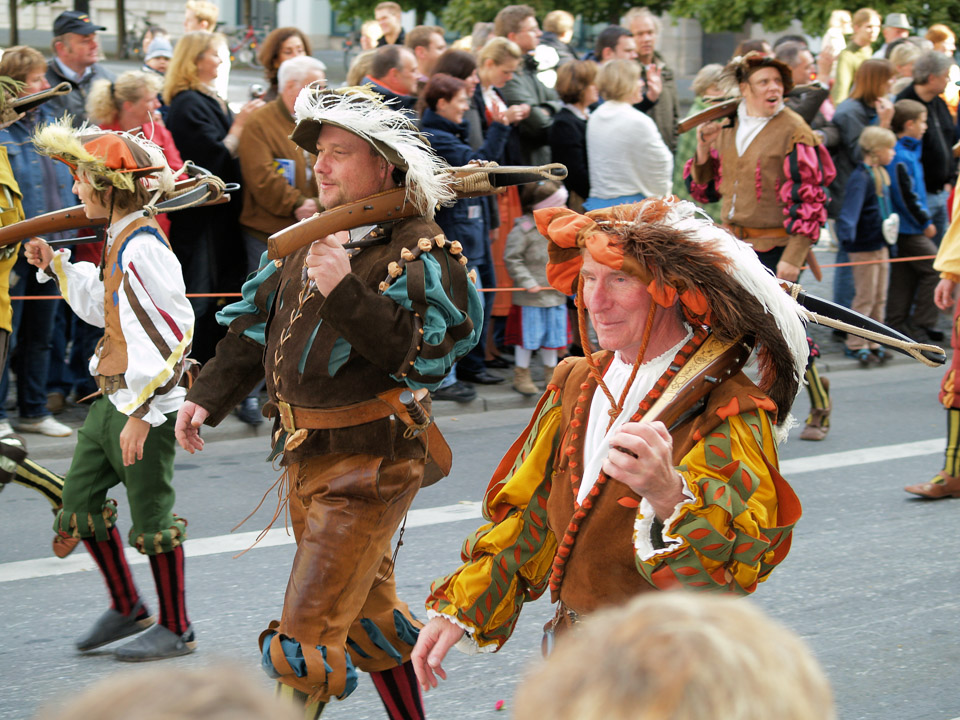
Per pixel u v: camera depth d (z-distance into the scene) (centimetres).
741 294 243
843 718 380
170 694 84
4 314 585
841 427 759
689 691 91
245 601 474
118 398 396
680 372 249
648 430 226
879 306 950
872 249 941
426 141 321
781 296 247
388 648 329
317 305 309
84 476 414
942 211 1052
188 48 714
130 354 386
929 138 1016
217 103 724
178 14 3378
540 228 256
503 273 852
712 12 1997
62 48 756
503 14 897
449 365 312
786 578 500
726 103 727
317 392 307
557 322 803
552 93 863
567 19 1038
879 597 481
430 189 304
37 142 390
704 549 229
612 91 795
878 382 899
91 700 84
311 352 307
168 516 416
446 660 425
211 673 86
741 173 721
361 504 306
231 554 526
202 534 553
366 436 307
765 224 718
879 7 1823
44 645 432
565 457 262
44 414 713
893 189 943
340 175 309
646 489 228
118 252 391
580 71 804
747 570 236
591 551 248
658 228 242
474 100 805
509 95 831
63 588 487
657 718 90
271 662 297
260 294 333
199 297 734
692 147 965
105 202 392
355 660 330
